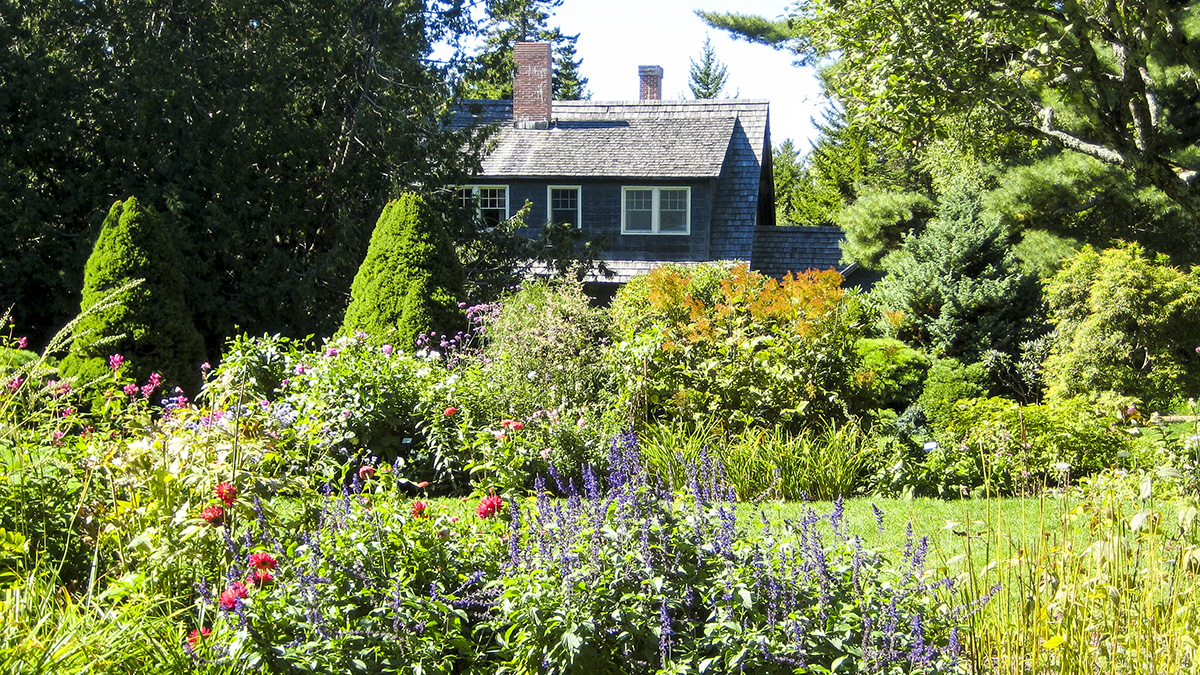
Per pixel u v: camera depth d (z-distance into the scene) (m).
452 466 7.91
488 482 7.21
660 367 9.16
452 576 3.78
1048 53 10.98
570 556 3.48
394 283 11.74
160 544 4.09
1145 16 11.02
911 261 16.91
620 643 3.44
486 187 25.12
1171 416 11.44
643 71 29.61
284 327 17.30
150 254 11.57
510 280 19.38
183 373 11.69
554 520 3.79
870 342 11.51
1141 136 11.60
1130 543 4.51
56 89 16.42
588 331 10.64
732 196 25.47
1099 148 12.02
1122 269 11.49
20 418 5.36
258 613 3.32
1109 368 11.51
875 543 6.16
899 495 7.89
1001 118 12.02
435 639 3.42
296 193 17.89
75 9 17.00
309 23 18.09
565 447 7.77
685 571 3.58
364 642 3.31
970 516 6.71
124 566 4.11
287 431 5.84
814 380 9.05
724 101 26.20
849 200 37.28
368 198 18.73
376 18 18.83
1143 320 11.29
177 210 16.06
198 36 17.75
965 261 16.41
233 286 17.66
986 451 8.06
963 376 11.72
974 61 11.37
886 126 12.95
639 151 24.89
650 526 3.63
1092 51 11.20
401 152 18.34
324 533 3.87
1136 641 3.72
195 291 16.34
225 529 4.06
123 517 4.37
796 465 8.09
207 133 17.17
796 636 3.36
